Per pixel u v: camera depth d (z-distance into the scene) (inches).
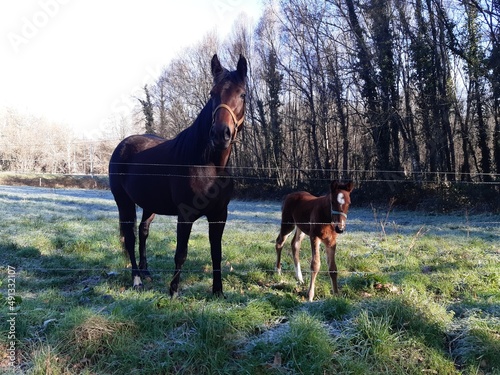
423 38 761.6
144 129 1162.6
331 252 204.7
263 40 1125.1
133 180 219.3
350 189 200.4
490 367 134.2
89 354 133.6
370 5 801.6
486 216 583.5
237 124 177.2
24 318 149.4
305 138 1158.3
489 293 203.2
